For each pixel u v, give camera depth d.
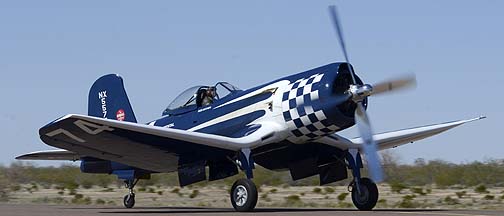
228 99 50.88
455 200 64.69
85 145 47.16
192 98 52.69
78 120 43.56
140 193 87.81
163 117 54.72
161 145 47.44
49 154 57.19
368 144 46.22
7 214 44.78
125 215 44.69
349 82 46.47
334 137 49.06
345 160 49.59
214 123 50.78
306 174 51.25
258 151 48.88
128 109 59.12
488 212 45.25
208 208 56.00
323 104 45.72
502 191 81.06
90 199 73.62
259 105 48.69
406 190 83.00
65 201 70.31
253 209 46.75
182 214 45.25
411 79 46.28
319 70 46.97
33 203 66.56
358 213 43.66
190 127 52.19
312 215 42.00
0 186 97.12
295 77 48.19
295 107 46.75
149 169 52.59
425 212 45.00
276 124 47.69
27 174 127.75
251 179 46.62
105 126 44.41
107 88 60.50
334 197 73.56
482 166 118.88
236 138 47.84
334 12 46.75
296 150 49.69
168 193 86.56
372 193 47.78
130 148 47.94
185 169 49.97
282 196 75.75
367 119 46.28
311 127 46.62
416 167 123.00
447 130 55.22
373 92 46.72
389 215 41.75
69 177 123.69
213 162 49.44
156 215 44.59
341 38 46.62
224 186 101.88
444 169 118.44
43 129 44.16
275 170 52.16
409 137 54.91
